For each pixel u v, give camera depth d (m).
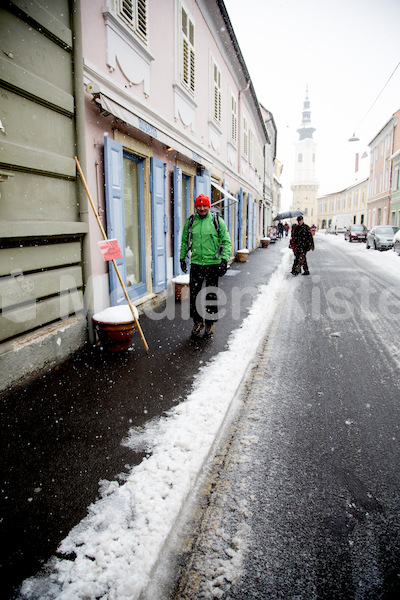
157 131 5.90
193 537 1.90
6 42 3.11
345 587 1.64
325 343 4.88
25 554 1.74
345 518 2.01
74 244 4.16
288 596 1.60
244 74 13.94
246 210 17.92
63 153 3.94
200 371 3.80
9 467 2.34
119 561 1.70
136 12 5.59
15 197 3.28
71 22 3.98
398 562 1.75
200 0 8.95
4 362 3.24
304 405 3.24
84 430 2.75
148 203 6.50
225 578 1.68
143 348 4.48
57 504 2.04
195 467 2.32
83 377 3.64
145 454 2.48
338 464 2.45
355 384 3.65
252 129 18.94
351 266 13.73
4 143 3.08
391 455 2.55
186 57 7.99
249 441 2.71
